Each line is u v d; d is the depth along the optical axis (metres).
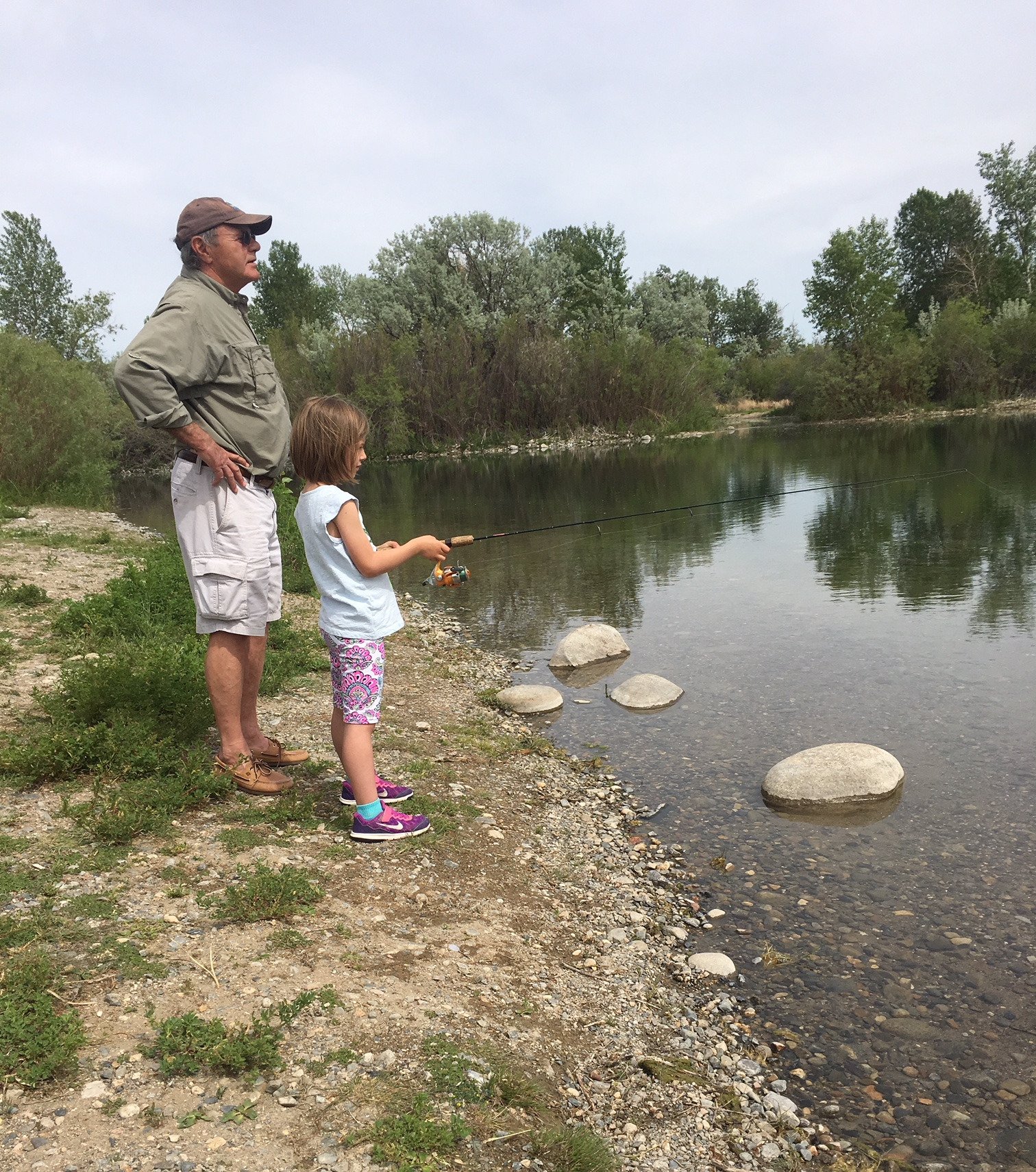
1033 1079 2.59
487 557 11.48
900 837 4.03
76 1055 2.03
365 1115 1.99
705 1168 2.18
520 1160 1.98
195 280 3.28
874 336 42.62
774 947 3.27
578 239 52.19
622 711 5.80
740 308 74.81
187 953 2.48
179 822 3.30
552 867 3.70
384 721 5.21
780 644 7.03
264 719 4.79
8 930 2.45
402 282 37.38
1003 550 9.97
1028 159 52.06
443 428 33.91
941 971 3.09
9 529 11.52
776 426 40.88
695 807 4.42
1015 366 42.56
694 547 11.44
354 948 2.67
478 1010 2.53
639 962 3.12
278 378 3.49
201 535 3.32
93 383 17.67
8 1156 1.75
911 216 59.00
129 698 3.97
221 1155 1.83
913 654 6.54
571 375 35.03
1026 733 5.02
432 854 3.43
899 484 16.22
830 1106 2.50
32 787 3.46
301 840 3.29
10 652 5.26
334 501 3.16
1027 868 3.71
